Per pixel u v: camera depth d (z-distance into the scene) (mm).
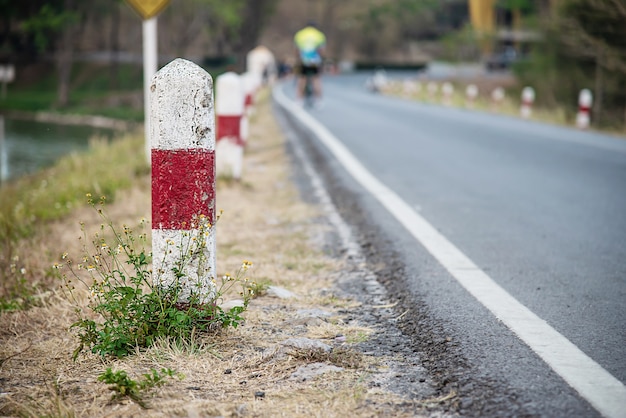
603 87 28469
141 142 15570
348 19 120438
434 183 9570
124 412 3145
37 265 5988
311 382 3418
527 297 4668
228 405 3172
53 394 3348
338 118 21062
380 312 4520
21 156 23703
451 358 3668
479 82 56281
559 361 3570
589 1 23891
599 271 5348
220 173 9312
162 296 3906
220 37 94312
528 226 6945
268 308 4551
